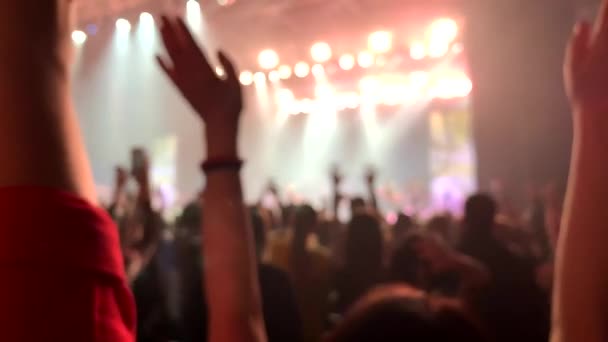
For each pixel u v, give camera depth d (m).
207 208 0.81
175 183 15.60
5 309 0.40
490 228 2.48
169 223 4.40
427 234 2.33
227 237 0.80
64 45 0.51
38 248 0.41
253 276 0.81
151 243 2.75
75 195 0.46
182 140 15.57
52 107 0.48
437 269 2.11
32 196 0.43
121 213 2.93
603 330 0.61
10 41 0.47
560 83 6.99
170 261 2.83
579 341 0.61
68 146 0.48
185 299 2.59
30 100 0.46
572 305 0.63
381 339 0.75
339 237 4.37
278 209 6.50
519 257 2.34
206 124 0.82
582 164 0.63
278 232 3.82
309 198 16.94
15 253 0.41
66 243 0.42
